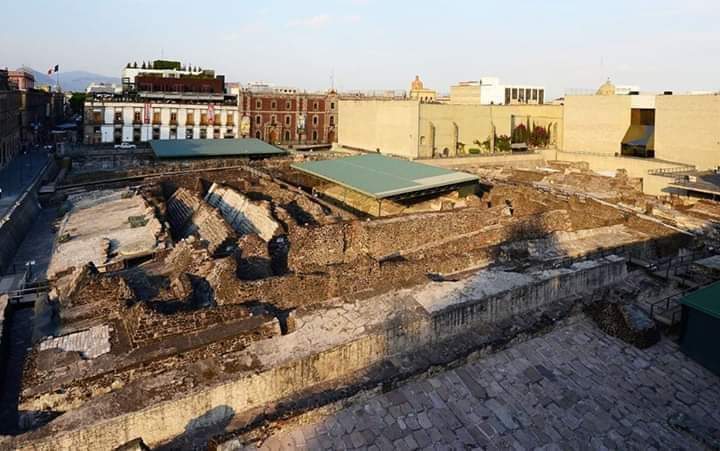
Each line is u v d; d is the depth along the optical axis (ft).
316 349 70.03
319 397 66.64
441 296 85.40
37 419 58.75
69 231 134.82
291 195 150.30
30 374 62.64
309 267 93.91
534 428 67.41
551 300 92.99
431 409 68.33
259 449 58.95
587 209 146.20
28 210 158.40
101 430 56.59
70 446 55.36
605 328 87.35
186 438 60.34
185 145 264.11
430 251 108.58
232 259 84.58
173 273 98.48
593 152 265.75
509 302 87.35
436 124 273.54
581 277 96.78
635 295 96.43
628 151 251.39
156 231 126.31
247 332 71.41
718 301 82.02
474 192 165.68
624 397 74.02
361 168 179.22
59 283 98.32
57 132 353.92
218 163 231.09
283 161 232.94
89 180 201.67
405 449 62.34
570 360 80.18
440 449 62.90
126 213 147.23
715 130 206.39
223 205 154.20
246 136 354.33
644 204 159.22
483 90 340.59
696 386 77.56
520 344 81.76
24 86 413.80
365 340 73.05
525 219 122.01
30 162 248.73
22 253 129.08
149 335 69.77
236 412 63.98
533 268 98.73
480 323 84.53
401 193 146.30
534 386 74.23
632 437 67.21
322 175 170.19
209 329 72.49
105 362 64.75
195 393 61.21
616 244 117.50
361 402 67.36
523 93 349.82
